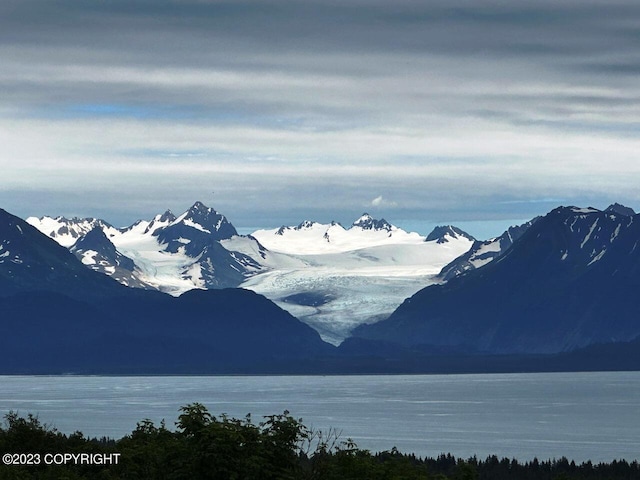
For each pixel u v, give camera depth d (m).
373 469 82.94
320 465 82.06
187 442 80.25
